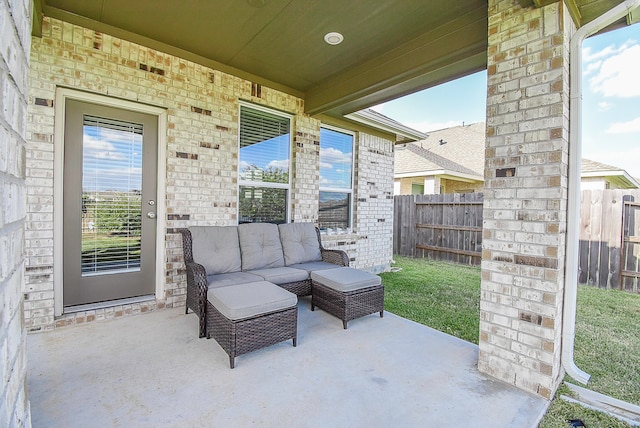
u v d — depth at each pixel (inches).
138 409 73.9
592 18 92.9
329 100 167.2
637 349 112.0
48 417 70.3
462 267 259.0
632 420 75.7
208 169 149.1
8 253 28.0
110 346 103.8
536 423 73.4
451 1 102.9
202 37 127.2
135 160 135.6
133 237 136.2
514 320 89.0
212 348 104.3
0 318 25.4
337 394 81.9
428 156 447.8
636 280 192.1
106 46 123.0
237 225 153.9
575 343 116.5
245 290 108.5
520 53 87.9
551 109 82.7
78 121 122.9
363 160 226.8
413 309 150.4
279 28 119.7
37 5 101.2
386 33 122.1
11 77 28.7
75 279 123.9
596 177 354.0
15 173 30.8
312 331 121.1
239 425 70.0
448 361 100.5
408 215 312.5
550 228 83.0
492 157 93.5
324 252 166.6
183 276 143.0
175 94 139.1
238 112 159.0
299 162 184.2
